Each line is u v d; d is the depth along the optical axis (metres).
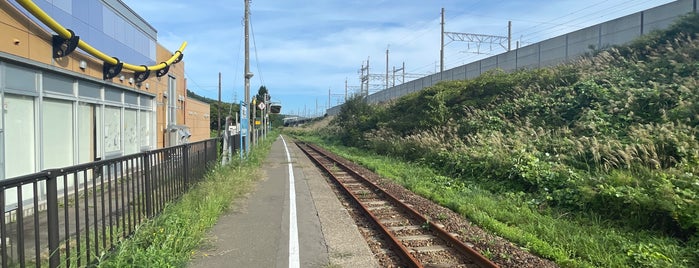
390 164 19.06
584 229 7.09
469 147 15.29
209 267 5.23
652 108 11.70
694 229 6.27
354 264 5.52
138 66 15.93
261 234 6.88
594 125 11.88
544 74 18.98
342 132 41.12
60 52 10.17
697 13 15.54
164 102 21.19
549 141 12.88
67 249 3.90
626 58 16.64
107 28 14.01
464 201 9.62
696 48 13.66
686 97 11.19
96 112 13.02
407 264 5.66
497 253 6.03
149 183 6.47
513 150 12.45
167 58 22.81
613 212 7.58
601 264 5.60
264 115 50.59
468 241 6.77
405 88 42.22
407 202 10.13
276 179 14.27
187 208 6.83
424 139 19.03
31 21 9.05
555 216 8.16
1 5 8.05
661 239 6.30
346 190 11.66
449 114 21.05
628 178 8.20
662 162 8.77
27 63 8.95
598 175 8.98
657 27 17.19
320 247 6.25
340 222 7.96
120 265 4.11
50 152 10.38
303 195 11.01
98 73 12.82
